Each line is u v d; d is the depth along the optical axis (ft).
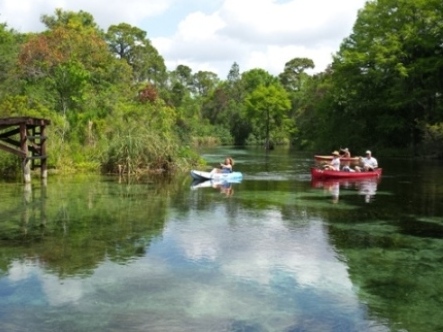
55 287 30.83
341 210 56.90
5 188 70.54
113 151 94.94
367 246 41.09
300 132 223.51
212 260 36.83
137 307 27.94
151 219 50.78
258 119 266.98
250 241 42.32
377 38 165.58
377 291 30.83
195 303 28.60
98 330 24.99
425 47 151.12
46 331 24.85
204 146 255.50
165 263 35.94
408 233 45.62
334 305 28.55
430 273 34.30
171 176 91.50
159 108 136.36
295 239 43.19
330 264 36.14
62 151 95.40
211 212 55.01
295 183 83.82
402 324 26.13
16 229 45.55
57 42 153.99
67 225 47.50
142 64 266.36
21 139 73.41
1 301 28.63
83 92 121.70
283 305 28.45
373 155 162.40
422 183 83.87
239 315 27.02
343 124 179.83
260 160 143.13
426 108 156.66
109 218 50.93
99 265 35.27
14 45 143.84
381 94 165.37
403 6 156.87
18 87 125.18
